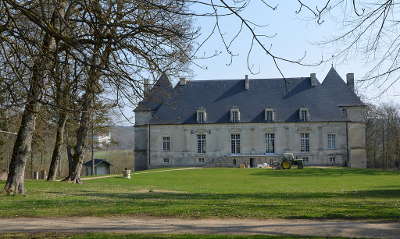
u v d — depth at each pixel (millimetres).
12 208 13695
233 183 31781
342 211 12719
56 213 12781
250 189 25500
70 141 40031
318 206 13938
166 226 10719
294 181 33625
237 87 65688
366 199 16938
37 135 28016
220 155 62406
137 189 23641
